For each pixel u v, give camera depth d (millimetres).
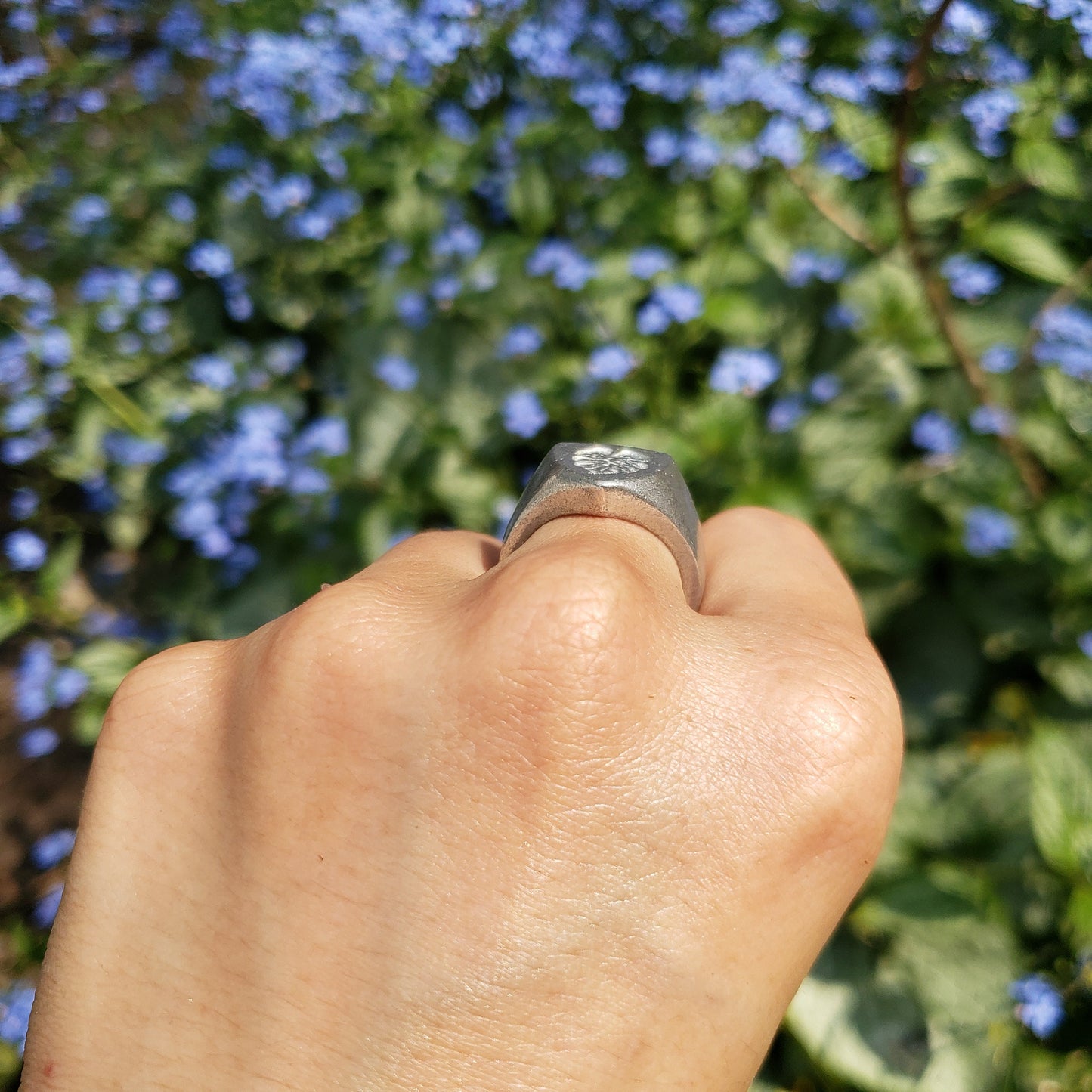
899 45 478
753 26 517
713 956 101
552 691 101
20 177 624
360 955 101
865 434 359
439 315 450
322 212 498
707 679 107
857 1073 265
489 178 499
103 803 112
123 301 506
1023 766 294
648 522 119
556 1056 98
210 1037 102
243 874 105
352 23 578
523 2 562
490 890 100
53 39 719
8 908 391
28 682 416
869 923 282
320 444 412
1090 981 275
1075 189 347
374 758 103
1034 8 448
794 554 138
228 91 576
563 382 408
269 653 108
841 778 105
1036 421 347
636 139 519
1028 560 327
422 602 111
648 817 102
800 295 409
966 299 388
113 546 509
